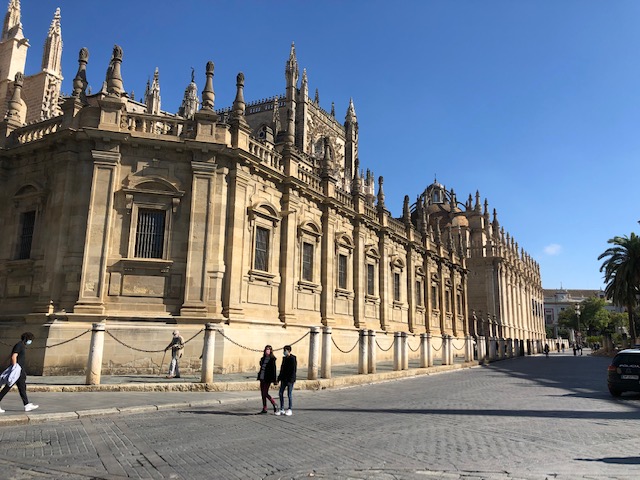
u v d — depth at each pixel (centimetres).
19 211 2473
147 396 1627
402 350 2883
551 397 1952
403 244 4497
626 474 816
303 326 2903
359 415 1434
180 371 2159
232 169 2509
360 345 2502
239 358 2353
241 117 2597
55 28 4444
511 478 795
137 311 2231
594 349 9262
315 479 786
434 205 9006
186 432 1137
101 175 2277
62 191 2277
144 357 2142
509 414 1482
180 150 2394
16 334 2158
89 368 1738
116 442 1023
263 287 2680
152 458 903
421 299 4731
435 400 1802
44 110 4216
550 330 17338
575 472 829
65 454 923
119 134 2288
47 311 2148
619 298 6431
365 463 883
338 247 3406
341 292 3397
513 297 9156
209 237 2356
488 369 3659
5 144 2581
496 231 8862
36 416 1223
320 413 1464
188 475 802
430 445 1034
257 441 1055
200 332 2198
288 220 2881
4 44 4422
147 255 2305
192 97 6950
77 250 2211
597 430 1234
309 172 3192
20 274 2380
